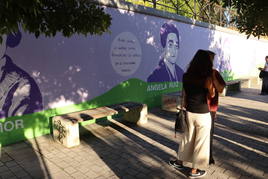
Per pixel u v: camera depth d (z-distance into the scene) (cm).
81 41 516
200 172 330
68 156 387
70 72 505
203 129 307
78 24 255
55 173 332
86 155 392
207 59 299
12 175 324
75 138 425
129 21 619
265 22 407
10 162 362
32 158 376
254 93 1067
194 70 300
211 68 300
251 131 533
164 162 373
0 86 410
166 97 703
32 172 333
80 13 253
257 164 375
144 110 566
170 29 772
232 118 638
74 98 522
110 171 341
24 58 432
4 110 419
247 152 420
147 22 678
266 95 1013
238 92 1095
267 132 528
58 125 430
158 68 749
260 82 1467
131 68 649
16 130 439
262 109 745
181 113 331
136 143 448
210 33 1007
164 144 446
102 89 579
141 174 335
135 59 657
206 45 995
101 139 466
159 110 712
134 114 570
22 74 434
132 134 496
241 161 384
